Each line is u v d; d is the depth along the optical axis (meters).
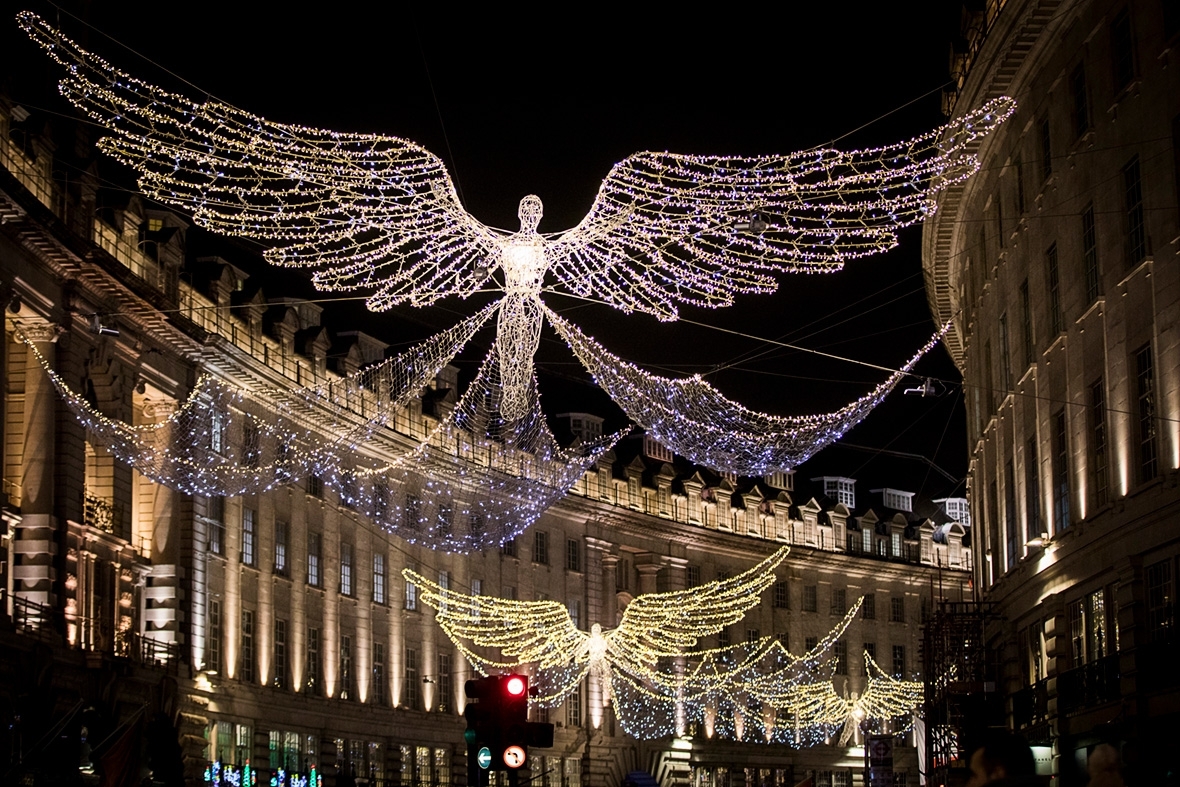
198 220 25.17
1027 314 37.59
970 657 42.56
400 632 62.81
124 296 44.16
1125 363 29.80
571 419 77.25
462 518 66.12
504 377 24.66
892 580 94.75
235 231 24.88
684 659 81.06
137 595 46.78
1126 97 29.66
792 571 88.81
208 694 48.47
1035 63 34.91
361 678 59.84
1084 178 32.09
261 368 52.31
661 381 30.52
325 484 56.75
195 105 22.31
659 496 82.19
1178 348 27.31
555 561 73.50
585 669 73.69
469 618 66.06
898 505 99.50
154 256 47.72
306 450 56.03
